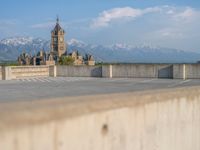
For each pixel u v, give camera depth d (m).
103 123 4.31
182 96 6.40
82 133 3.96
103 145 4.31
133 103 4.93
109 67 40.41
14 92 21.55
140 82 32.25
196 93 7.03
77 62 131.62
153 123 5.45
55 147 3.58
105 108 4.35
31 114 3.33
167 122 5.87
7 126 3.10
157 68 38.81
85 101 4.09
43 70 42.62
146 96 5.27
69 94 20.25
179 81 33.56
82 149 3.96
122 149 4.69
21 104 3.71
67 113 3.74
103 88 25.17
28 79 37.53
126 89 24.20
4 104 3.69
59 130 3.64
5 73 37.03
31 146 3.31
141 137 5.13
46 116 3.48
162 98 5.71
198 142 7.16
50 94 20.19
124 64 40.09
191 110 6.79
